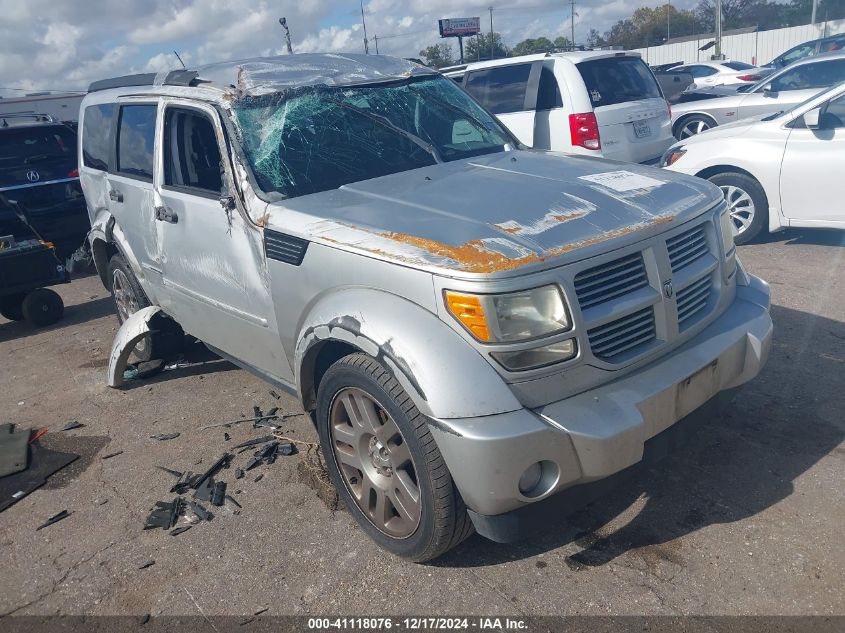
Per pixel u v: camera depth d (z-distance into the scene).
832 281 5.77
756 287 3.46
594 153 7.70
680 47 43.44
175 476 3.91
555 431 2.52
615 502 3.27
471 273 2.54
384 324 2.71
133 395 5.08
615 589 2.75
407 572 2.97
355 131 4.01
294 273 3.23
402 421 2.69
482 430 2.47
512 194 3.18
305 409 3.49
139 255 4.93
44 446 4.45
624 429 2.57
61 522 3.61
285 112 3.93
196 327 4.49
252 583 3.00
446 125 4.33
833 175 6.30
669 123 8.52
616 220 2.89
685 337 2.96
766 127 6.70
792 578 2.70
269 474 3.80
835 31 38.41
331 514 3.41
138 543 3.35
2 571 3.28
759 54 41.06
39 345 6.60
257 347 3.82
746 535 2.96
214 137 3.97
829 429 3.64
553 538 3.08
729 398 3.17
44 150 9.07
